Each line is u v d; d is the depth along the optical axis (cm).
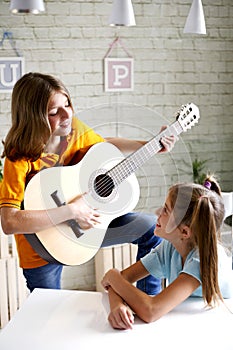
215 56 391
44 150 174
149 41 376
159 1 373
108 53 371
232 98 400
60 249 187
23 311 178
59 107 201
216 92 396
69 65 365
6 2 348
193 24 250
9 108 357
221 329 167
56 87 200
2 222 200
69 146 173
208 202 184
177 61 384
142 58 377
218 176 404
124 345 157
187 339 160
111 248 353
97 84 371
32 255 217
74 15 361
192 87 390
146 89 381
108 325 169
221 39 390
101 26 366
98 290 373
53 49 361
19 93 201
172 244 195
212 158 402
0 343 158
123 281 183
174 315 176
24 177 204
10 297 324
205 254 181
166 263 201
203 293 180
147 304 172
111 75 372
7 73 353
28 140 200
